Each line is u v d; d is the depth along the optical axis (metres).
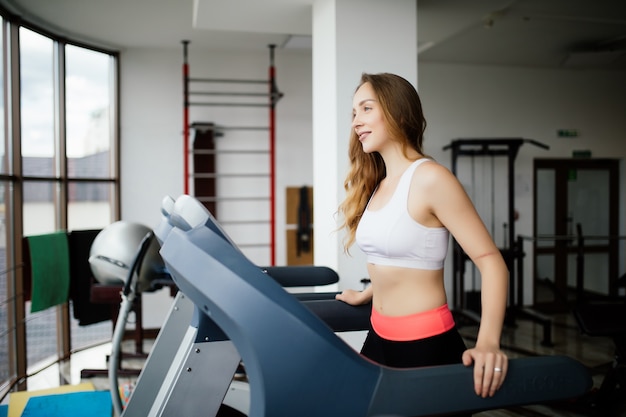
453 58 6.43
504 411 3.61
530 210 6.96
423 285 1.46
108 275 3.80
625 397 3.56
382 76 1.55
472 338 5.46
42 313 4.91
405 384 1.10
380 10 3.51
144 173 5.79
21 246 4.51
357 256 3.45
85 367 4.77
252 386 1.11
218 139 5.98
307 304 1.85
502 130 6.88
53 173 5.04
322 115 3.68
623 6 4.55
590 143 7.16
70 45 5.24
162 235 1.59
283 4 3.83
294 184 6.17
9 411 3.15
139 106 5.77
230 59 5.97
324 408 1.07
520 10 4.63
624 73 7.23
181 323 2.06
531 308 6.97
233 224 6.04
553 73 7.02
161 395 1.78
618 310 3.64
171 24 4.95
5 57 4.38
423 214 1.40
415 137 1.55
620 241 7.31
